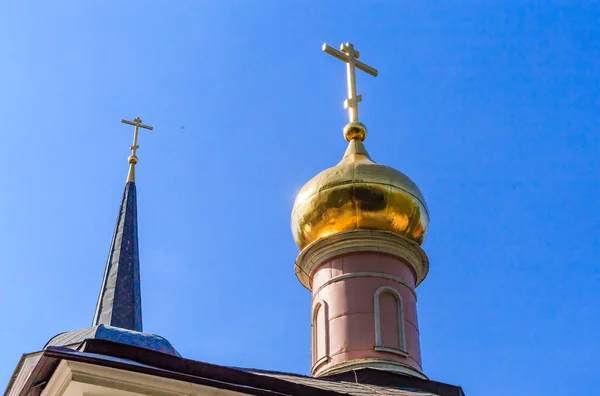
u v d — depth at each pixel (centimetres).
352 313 2091
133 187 2392
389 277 2144
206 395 1210
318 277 2189
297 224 2280
